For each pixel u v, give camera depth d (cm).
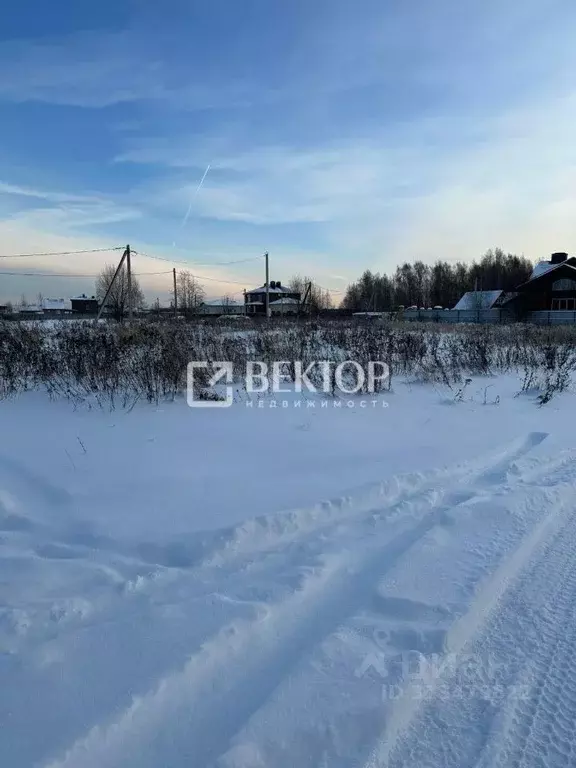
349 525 369
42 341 1059
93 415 675
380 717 202
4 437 574
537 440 595
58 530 353
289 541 346
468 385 930
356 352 1040
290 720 200
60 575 292
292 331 1588
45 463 486
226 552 322
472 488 442
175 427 621
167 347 931
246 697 212
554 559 331
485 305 4928
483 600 280
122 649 230
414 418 687
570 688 224
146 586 284
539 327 2108
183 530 346
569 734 201
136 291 5169
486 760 190
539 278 4294
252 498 400
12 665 220
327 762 185
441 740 199
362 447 548
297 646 244
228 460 500
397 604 273
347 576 306
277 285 7269
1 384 830
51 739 181
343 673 225
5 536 344
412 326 2217
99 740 185
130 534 343
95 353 873
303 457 510
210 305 6875
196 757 183
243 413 695
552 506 399
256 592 279
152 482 436
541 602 286
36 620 250
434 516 382
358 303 7956
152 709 201
